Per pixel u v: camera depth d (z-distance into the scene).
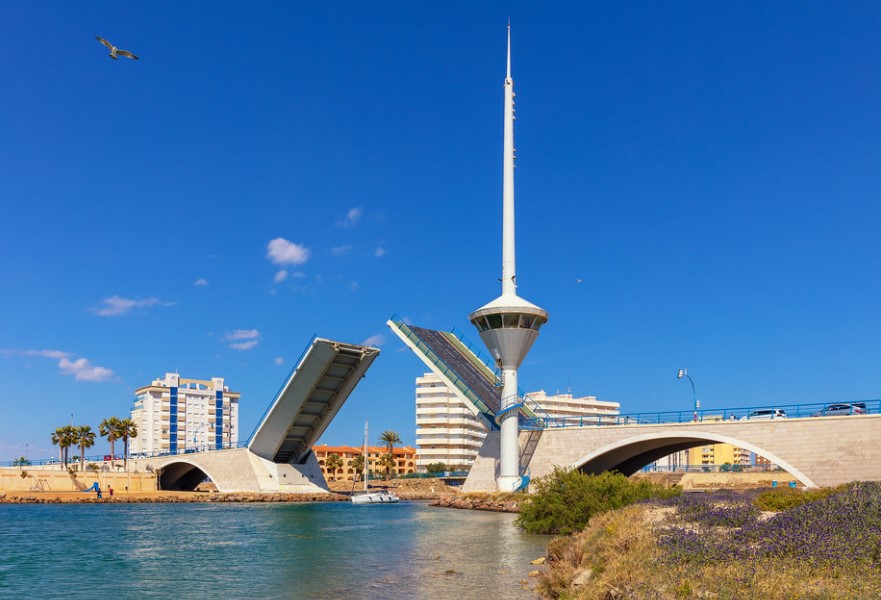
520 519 43.34
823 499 19.86
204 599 21.02
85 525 51.62
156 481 106.81
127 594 22.16
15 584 24.41
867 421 48.16
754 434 52.75
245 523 52.59
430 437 152.12
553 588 19.22
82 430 117.44
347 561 29.48
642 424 59.62
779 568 13.06
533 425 68.00
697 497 28.19
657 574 14.12
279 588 22.80
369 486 132.38
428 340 72.62
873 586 11.60
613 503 37.50
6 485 98.06
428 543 35.94
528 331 64.75
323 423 84.31
